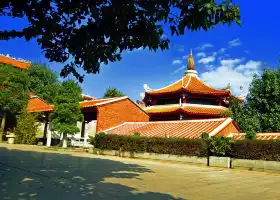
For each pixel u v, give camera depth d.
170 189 7.77
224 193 7.62
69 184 7.62
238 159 15.37
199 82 37.72
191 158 17.34
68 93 24.30
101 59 5.34
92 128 38.22
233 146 15.88
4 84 28.27
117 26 4.74
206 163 16.61
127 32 4.93
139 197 6.51
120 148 21.27
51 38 5.29
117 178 9.20
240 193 7.75
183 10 4.29
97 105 27.22
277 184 9.77
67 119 24.02
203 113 31.69
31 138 29.00
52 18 5.16
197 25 4.31
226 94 33.16
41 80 50.88
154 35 4.88
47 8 5.15
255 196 7.41
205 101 35.19
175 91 33.81
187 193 7.34
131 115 30.48
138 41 5.04
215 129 19.75
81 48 5.24
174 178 10.05
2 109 28.94
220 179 10.48
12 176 8.43
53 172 9.72
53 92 49.97
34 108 32.56
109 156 20.69
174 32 4.57
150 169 12.66
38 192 6.43
